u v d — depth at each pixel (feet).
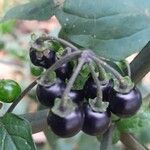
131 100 0.33
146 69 0.39
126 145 0.44
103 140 0.40
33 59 0.36
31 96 0.52
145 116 0.42
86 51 0.32
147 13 0.35
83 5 0.35
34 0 0.41
